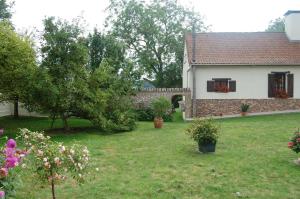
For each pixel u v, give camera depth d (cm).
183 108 2361
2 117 2239
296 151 920
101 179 793
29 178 686
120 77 1819
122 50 2325
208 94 2322
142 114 2120
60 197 674
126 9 3525
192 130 1098
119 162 962
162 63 3716
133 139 1373
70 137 1449
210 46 2478
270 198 662
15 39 1446
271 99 2339
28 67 1434
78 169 594
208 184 746
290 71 2331
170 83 3738
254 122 1803
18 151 566
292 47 2455
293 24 2506
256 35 2591
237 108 2328
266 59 2325
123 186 739
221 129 1554
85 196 679
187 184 749
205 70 2316
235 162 938
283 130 1480
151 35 3556
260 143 1207
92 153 1082
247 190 707
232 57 2345
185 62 2794
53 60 1494
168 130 1623
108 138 1416
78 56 1515
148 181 773
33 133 672
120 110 1691
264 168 872
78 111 1568
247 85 2328
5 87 1515
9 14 2517
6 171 486
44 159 567
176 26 3562
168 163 943
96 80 1571
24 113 2350
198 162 948
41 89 1393
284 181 765
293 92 2344
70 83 1470
